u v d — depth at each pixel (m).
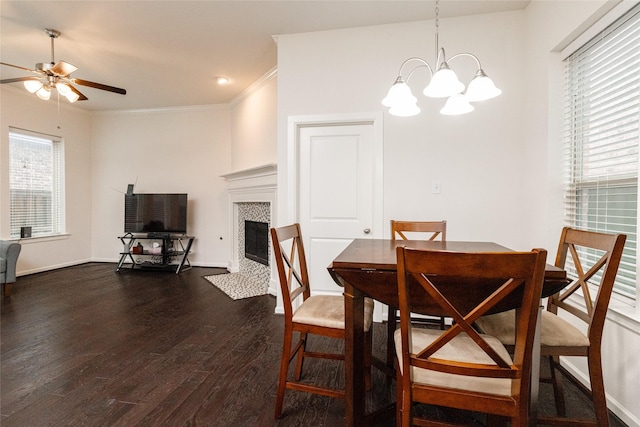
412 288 1.28
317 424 1.55
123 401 1.71
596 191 1.99
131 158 5.45
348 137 2.97
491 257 0.92
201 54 3.43
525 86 2.58
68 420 1.55
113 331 2.65
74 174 5.24
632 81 1.65
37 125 4.68
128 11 2.63
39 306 3.28
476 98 1.54
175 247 5.37
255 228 4.43
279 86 3.00
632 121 1.65
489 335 1.40
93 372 2.00
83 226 5.39
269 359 2.19
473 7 2.57
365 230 2.95
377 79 2.84
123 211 5.48
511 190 2.64
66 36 3.04
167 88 4.44
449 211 2.74
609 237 1.30
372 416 1.44
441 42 2.73
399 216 2.82
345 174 2.98
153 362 2.13
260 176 4.02
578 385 1.50
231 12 2.65
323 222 3.03
